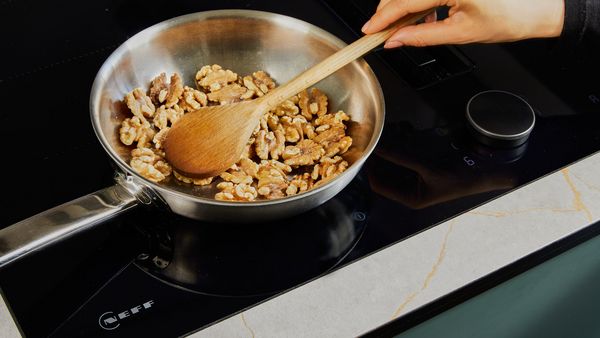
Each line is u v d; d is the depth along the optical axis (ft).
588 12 2.28
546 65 2.57
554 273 2.24
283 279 1.99
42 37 2.49
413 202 2.17
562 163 2.31
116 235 2.04
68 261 1.98
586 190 2.24
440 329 2.11
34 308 1.89
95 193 1.97
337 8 2.65
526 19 2.30
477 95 2.37
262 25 2.40
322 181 2.18
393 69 2.49
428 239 2.09
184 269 1.99
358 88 2.34
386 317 1.94
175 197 1.92
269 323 1.90
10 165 2.16
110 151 1.96
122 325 1.87
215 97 2.40
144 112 2.29
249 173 2.21
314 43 2.39
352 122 2.36
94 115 2.07
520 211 2.18
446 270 2.03
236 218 1.97
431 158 2.29
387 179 2.22
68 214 1.91
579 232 2.15
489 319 2.23
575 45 2.37
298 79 2.19
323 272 2.01
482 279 2.04
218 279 1.98
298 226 2.10
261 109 2.18
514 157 2.31
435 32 2.27
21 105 2.31
